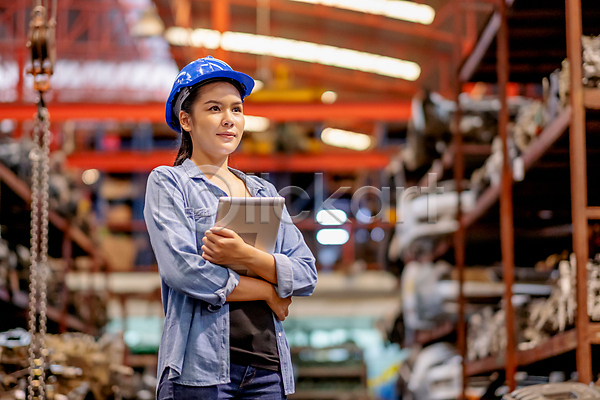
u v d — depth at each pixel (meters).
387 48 14.85
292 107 10.30
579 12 3.04
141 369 10.04
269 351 2.01
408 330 8.16
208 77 2.10
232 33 14.29
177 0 12.96
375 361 14.00
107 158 11.98
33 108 9.82
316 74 16.28
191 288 1.92
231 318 1.99
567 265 3.62
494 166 4.75
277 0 13.58
